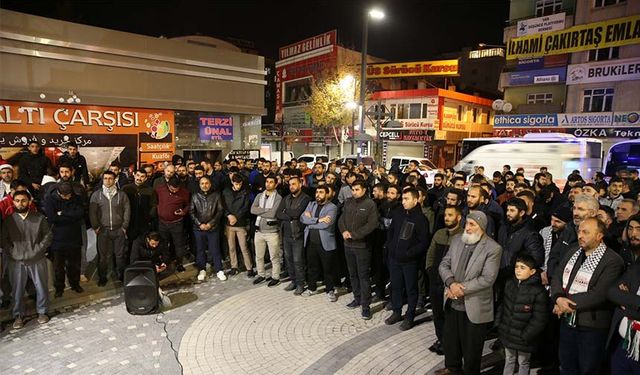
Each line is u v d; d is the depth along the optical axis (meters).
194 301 6.46
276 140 40.16
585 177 15.55
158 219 7.45
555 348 4.55
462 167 17.69
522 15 24.91
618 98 21.38
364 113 16.17
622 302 3.34
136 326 5.58
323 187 6.57
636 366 3.36
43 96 9.88
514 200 4.64
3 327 5.47
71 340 5.18
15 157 9.66
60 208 6.23
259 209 7.10
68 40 10.27
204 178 7.23
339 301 6.59
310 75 37.09
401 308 5.77
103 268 6.81
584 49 22.08
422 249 5.32
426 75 32.38
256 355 4.91
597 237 3.57
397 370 4.59
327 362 4.75
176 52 12.25
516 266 3.90
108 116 11.10
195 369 4.60
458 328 4.20
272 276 7.20
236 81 13.70
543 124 23.77
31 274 5.49
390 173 9.55
